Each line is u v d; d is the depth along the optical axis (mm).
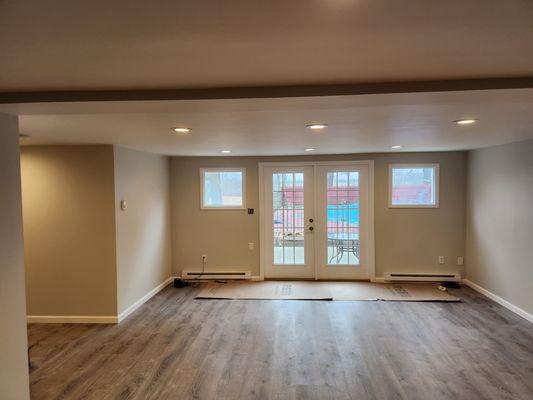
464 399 2646
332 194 5930
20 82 1580
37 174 4199
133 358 3338
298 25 1061
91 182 4180
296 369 3104
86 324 4195
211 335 3842
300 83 1625
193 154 5520
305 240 6020
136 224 4746
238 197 6012
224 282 5898
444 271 5715
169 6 933
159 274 5496
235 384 2883
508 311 4465
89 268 4223
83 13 970
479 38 1165
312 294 5211
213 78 1547
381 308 4625
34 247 4238
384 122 2793
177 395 2740
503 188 4598
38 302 4262
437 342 3605
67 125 2826
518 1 928
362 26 1072
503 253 4621
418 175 5738
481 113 2494
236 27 1072
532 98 1736
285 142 4047
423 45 1219
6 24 1029
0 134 1898
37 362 3279
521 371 3029
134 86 1647
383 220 5801
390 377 2959
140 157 4887
